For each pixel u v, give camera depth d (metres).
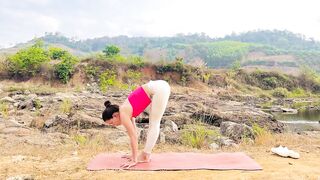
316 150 9.56
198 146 10.21
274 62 104.38
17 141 10.61
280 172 6.74
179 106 20.88
